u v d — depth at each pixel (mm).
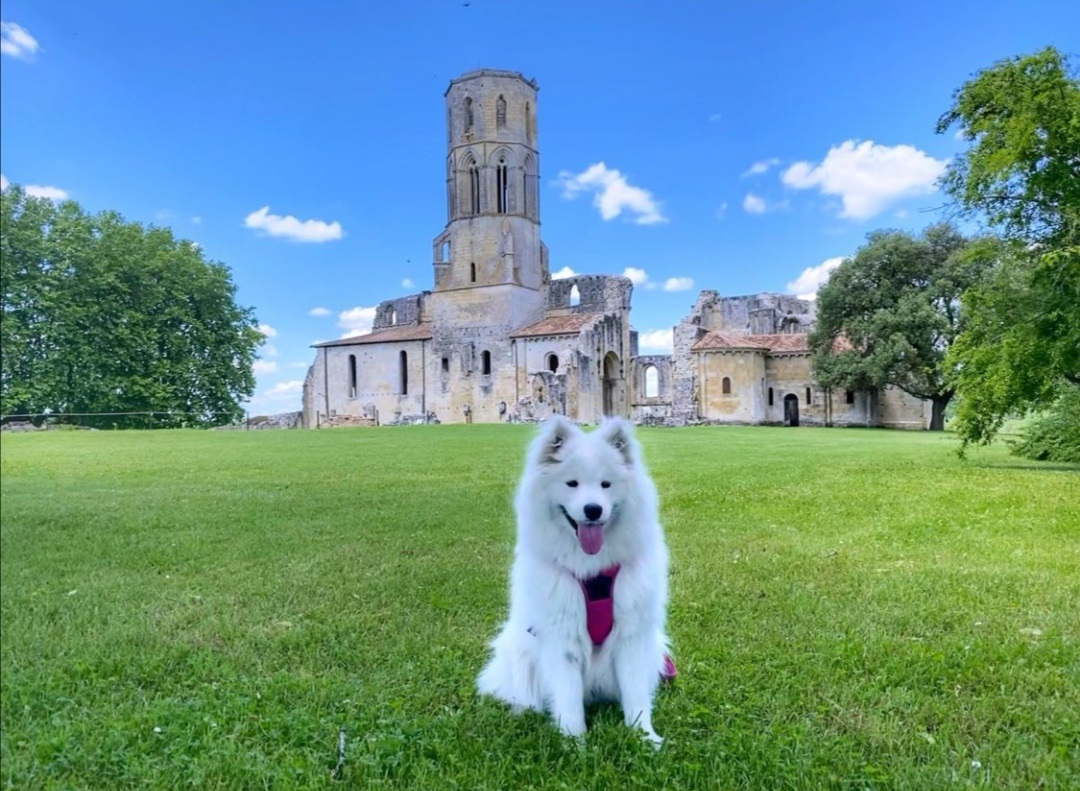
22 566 8812
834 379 56906
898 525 11172
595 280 68250
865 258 56562
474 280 65938
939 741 4156
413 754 4059
